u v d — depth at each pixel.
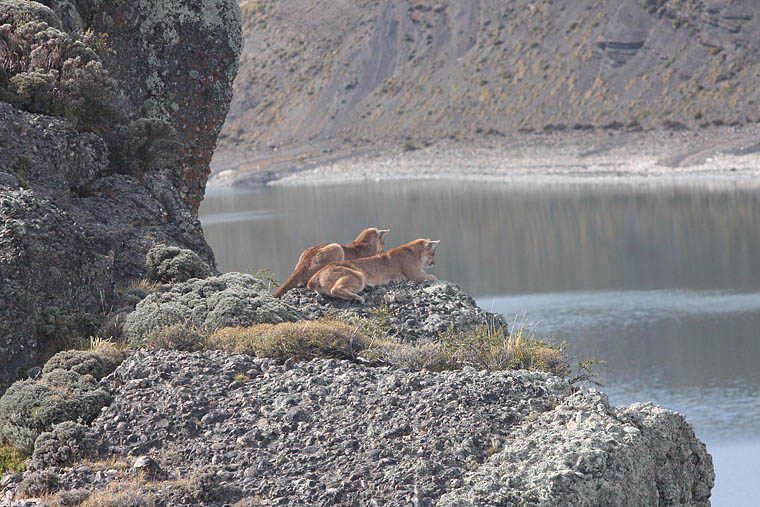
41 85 28.50
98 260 23.56
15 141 26.42
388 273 28.34
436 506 14.12
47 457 15.76
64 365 18.69
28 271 20.30
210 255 32.09
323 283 26.94
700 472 18.06
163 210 30.81
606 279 119.19
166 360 19.14
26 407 17.06
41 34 30.00
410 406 17.33
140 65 36.06
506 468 14.95
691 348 80.19
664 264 127.62
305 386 18.28
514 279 124.19
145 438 16.44
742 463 51.03
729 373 71.44
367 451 15.78
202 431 16.72
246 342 20.70
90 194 29.22
